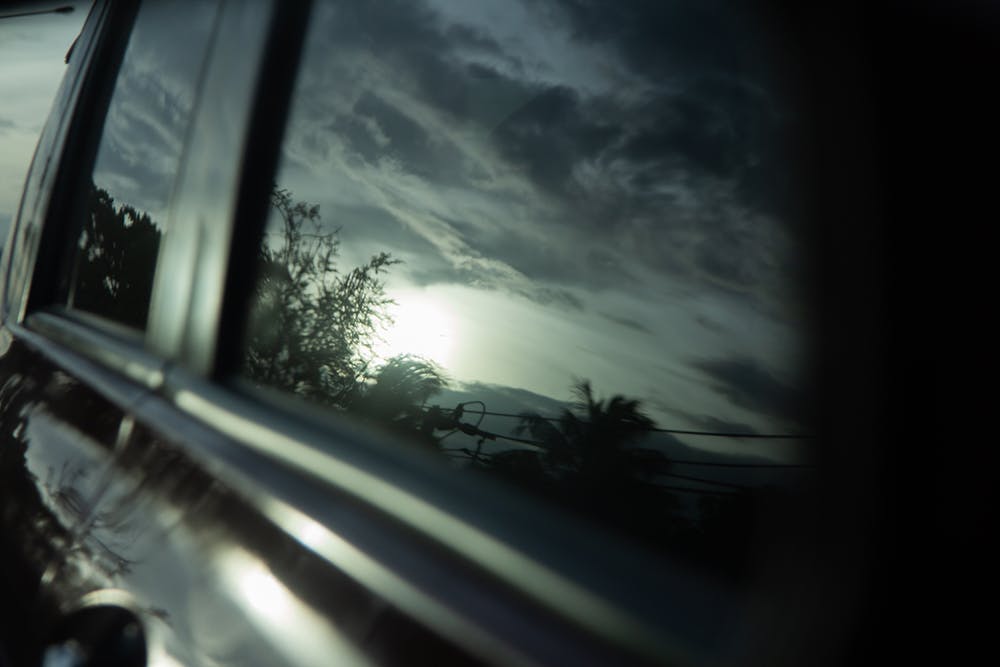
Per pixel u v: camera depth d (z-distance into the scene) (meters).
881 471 0.94
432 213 1.65
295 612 1.34
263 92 1.99
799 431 1.06
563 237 1.45
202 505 1.65
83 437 2.13
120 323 2.39
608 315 1.35
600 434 1.26
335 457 1.52
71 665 1.61
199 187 2.11
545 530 1.20
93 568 1.78
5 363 2.79
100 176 2.72
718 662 0.97
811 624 0.96
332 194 1.84
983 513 0.85
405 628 1.18
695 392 1.20
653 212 1.35
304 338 1.76
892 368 0.95
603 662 1.00
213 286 1.95
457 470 1.39
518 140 1.58
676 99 1.37
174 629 1.51
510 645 1.07
